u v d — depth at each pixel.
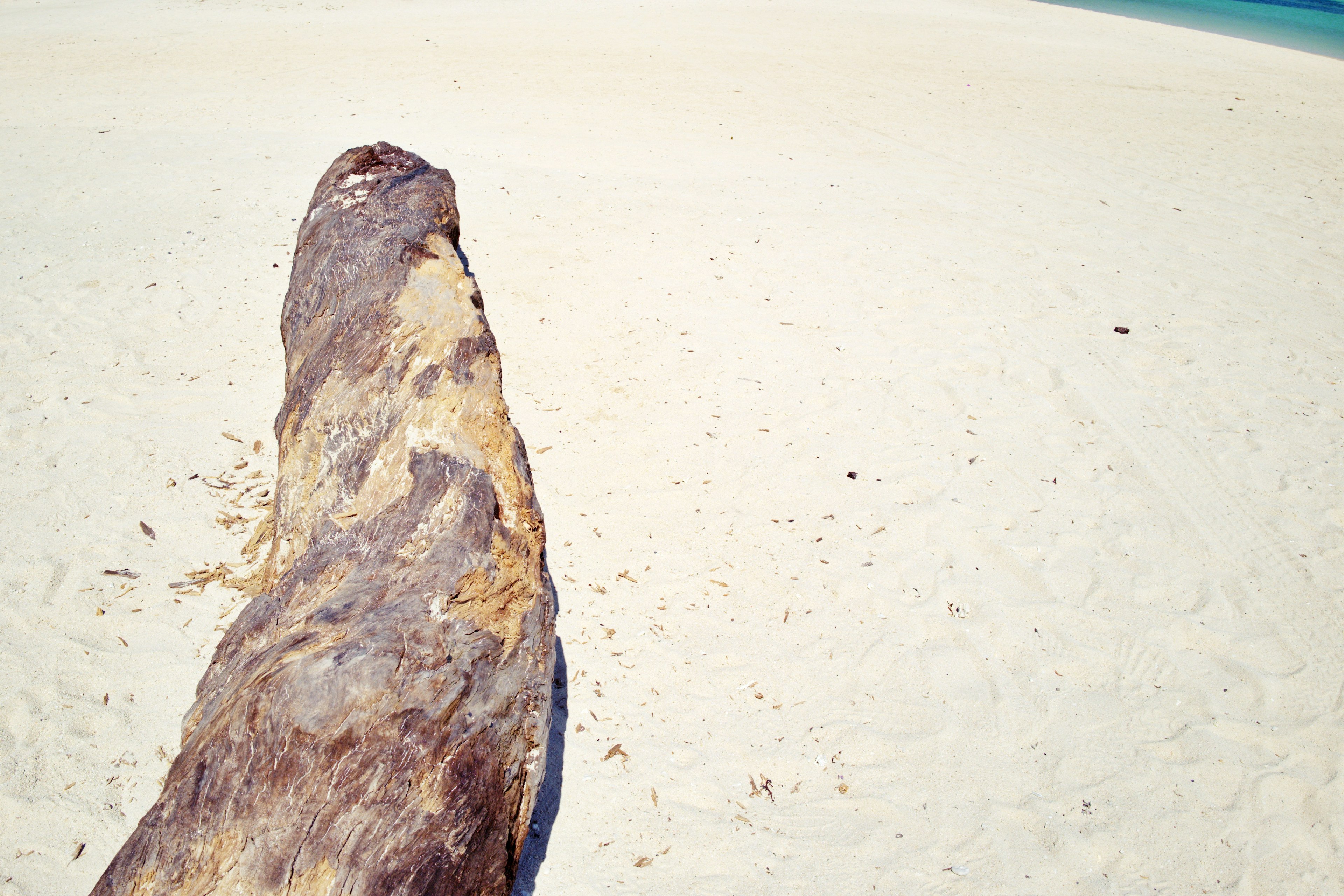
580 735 3.41
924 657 3.88
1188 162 11.24
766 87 13.80
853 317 6.75
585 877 2.89
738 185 9.55
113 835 2.94
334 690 2.16
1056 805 3.29
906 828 3.15
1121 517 4.84
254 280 6.83
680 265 7.45
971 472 5.11
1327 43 22.83
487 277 7.04
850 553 4.46
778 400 5.68
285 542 3.28
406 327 3.45
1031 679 3.81
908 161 10.78
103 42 14.80
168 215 7.94
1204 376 6.25
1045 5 24.70
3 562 4.00
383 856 2.09
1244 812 3.30
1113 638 4.05
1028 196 9.74
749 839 3.07
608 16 18.20
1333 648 4.05
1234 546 4.67
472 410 3.14
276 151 9.70
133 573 4.03
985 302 7.11
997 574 4.39
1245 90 15.32
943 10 21.80
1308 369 6.38
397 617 2.37
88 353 5.73
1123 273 7.82
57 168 8.98
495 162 9.68
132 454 4.81
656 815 3.13
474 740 2.32
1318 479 5.21
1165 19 26.11
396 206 4.43
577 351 6.10
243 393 5.43
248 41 15.23
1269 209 9.65
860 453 5.22
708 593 4.15
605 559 4.32
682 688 3.65
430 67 13.82
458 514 2.69
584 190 9.04
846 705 3.63
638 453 5.12
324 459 3.26
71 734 3.26
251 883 2.01
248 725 2.16
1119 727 3.62
